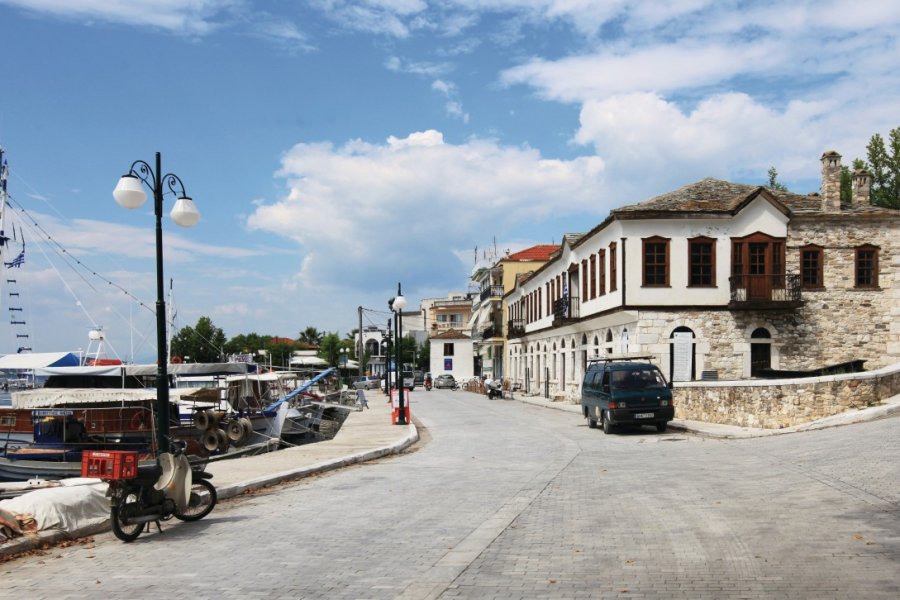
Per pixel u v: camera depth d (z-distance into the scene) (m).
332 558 8.30
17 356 28.62
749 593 6.42
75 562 8.64
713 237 34.69
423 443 24.30
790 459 15.38
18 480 22.00
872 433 17.47
